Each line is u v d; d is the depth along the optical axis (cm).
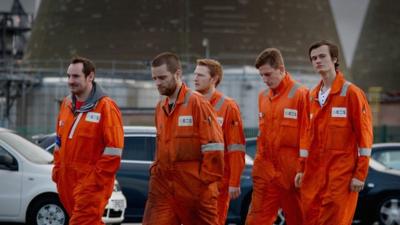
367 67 14938
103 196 1889
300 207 2105
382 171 3191
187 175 1802
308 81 10344
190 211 1816
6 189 2855
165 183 1817
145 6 10294
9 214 2852
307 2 10794
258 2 10494
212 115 1808
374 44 14912
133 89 9169
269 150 2100
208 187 1809
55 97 9319
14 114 9344
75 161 1897
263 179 2106
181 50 10212
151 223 1820
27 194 2845
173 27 10262
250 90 9288
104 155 1886
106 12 10325
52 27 10506
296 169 2078
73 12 10438
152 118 8894
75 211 1881
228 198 2205
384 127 7981
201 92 2208
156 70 1789
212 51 10269
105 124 1888
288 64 10406
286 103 2089
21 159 2870
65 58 10338
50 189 2838
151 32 10256
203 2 10312
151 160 2967
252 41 10375
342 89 1961
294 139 2083
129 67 10162
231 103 2197
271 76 2097
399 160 3456
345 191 1955
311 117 1988
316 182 1984
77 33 10356
